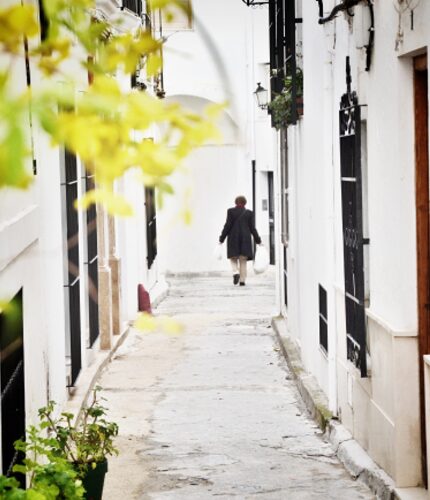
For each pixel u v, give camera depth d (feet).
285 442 46.09
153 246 113.29
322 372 53.52
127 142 8.40
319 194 53.62
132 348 75.82
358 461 39.42
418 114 33.86
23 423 32.68
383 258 36.63
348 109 41.19
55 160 47.47
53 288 45.11
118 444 46.03
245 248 129.90
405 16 32.58
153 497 37.70
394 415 34.65
